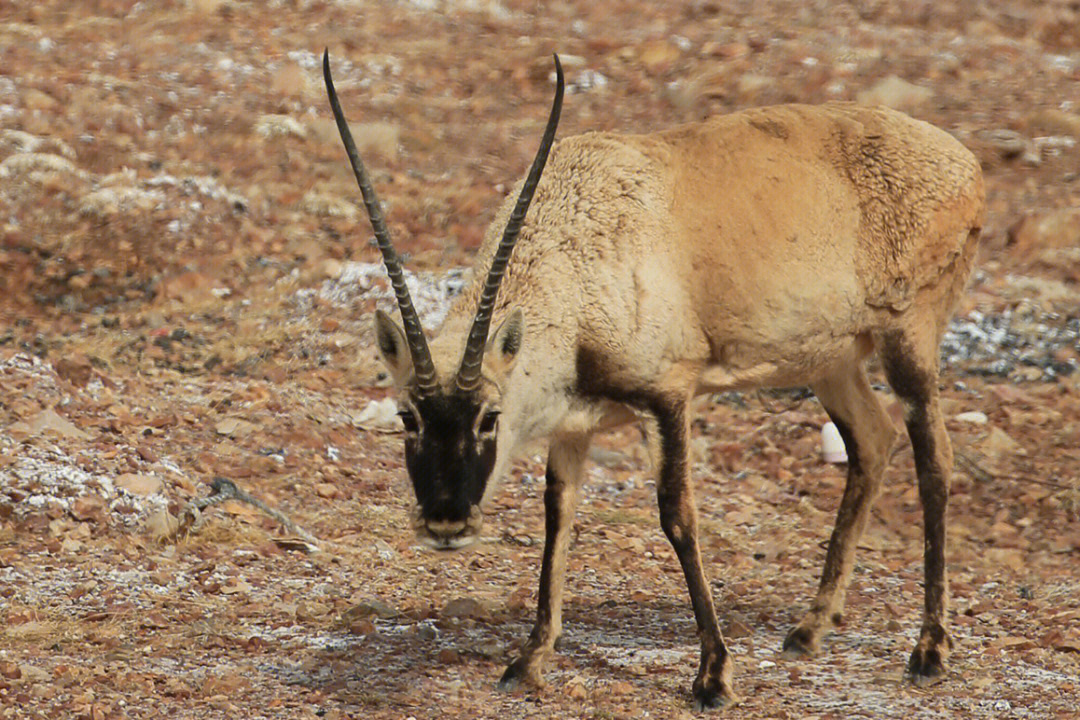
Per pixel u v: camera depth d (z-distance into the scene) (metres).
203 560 28.28
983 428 37.06
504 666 23.19
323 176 57.44
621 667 23.14
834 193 23.67
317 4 81.50
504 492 34.59
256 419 36.09
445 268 48.97
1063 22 80.94
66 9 78.94
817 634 24.42
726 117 24.12
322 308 45.62
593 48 74.38
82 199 52.22
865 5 83.62
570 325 21.84
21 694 20.88
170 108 63.56
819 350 23.73
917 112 64.69
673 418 22.33
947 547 31.20
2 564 26.95
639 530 32.41
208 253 49.84
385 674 22.56
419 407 19.77
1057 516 32.53
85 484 29.84
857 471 25.45
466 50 74.88
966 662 23.70
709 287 22.67
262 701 21.22
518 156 61.06
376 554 29.67
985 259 48.75
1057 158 59.44
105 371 40.59
